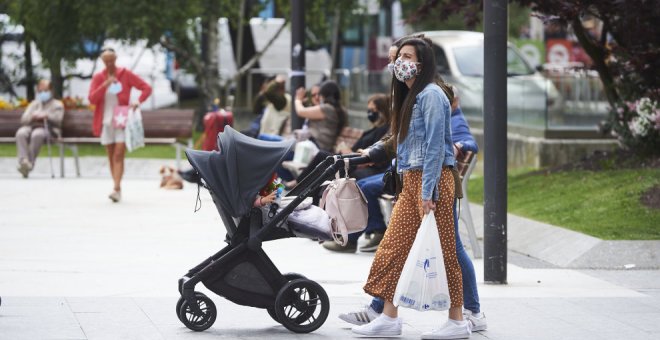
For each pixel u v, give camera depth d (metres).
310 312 14.19
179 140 35.66
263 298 14.14
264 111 32.06
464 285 14.18
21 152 35.84
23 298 16.03
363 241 22.56
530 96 34.50
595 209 23.48
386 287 13.74
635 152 28.42
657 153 27.88
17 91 58.50
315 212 14.32
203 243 22.34
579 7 25.98
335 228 14.34
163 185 33.47
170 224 25.28
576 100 33.72
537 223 23.16
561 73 38.81
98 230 24.09
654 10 24.59
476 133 36.69
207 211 27.91
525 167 34.12
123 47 55.09
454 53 42.84
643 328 14.56
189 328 14.08
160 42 53.06
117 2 47.91
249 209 13.83
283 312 13.93
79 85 68.44
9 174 37.75
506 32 17.41
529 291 17.22
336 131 25.89
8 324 14.20
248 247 13.95
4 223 25.00
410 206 13.61
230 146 13.83
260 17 59.03
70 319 14.58
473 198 29.31
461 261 14.10
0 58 56.22
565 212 23.83
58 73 52.88
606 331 14.38
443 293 13.39
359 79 46.28
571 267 19.73
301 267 19.53
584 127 33.62
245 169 13.82
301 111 25.73
